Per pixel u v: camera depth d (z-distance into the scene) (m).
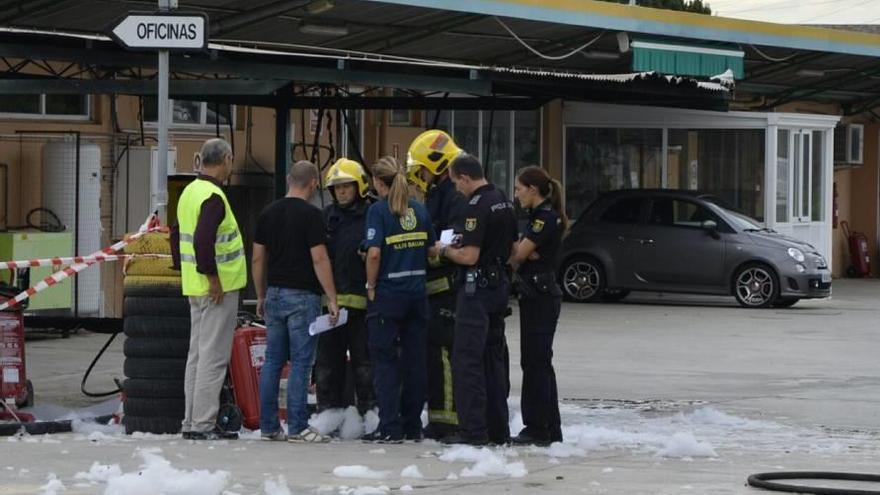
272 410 14.44
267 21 26.47
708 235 32.62
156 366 14.93
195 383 14.41
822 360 23.06
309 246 14.24
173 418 14.97
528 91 27.00
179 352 14.91
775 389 19.61
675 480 12.46
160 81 15.04
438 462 13.18
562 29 30.77
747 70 39.38
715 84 30.62
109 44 21.50
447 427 14.55
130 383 15.00
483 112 36.88
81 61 21.33
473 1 26.95
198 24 14.78
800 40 35.88
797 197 38.16
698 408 17.61
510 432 15.17
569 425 15.92
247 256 27.16
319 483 12.01
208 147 14.36
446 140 14.77
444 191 14.76
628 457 13.83
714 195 34.56
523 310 14.30
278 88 22.91
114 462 12.95
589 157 38.25
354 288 14.97
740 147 36.84
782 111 44.44
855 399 18.70
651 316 30.20
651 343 25.09
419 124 35.50
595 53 34.66
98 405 17.14
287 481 12.09
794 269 32.12
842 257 47.06
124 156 27.17
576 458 13.70
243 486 11.80
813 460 13.87
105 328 17.56
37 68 26.64
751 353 23.86
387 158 14.28
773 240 32.56
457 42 31.27
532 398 14.36
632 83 28.39
